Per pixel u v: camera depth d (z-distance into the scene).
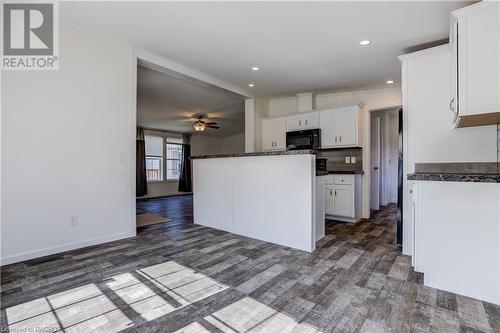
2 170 2.31
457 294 1.85
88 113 2.85
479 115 1.88
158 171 8.69
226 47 3.16
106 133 3.00
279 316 1.58
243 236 3.36
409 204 2.63
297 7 2.32
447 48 2.40
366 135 4.71
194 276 2.14
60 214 2.66
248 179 3.33
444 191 1.90
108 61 3.00
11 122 2.36
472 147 2.32
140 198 7.91
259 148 5.52
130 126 3.22
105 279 2.07
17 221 2.40
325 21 2.55
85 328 1.46
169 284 2.00
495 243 1.73
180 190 9.17
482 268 1.77
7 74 2.34
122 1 2.28
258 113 5.48
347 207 4.34
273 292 1.88
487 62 1.82
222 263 2.43
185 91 4.98
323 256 2.62
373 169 5.61
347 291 1.90
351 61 3.53
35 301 1.74
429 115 2.51
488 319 1.55
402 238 2.72
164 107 6.06
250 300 1.77
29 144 2.46
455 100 2.02
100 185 2.96
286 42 3.01
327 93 5.11
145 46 3.18
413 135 2.60
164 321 1.53
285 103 5.62
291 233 2.90
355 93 4.88
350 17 2.47
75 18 2.58
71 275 2.14
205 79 4.09
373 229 3.82
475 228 1.79
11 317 1.55
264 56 3.41
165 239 3.21
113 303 1.72
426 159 2.53
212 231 3.62
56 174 2.63
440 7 2.27
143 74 4.09
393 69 3.79
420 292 1.88
